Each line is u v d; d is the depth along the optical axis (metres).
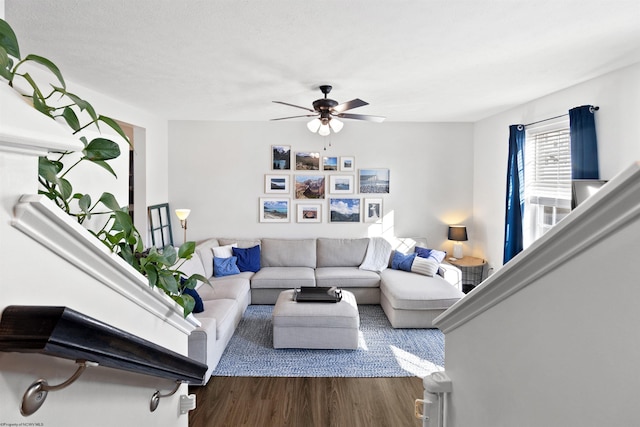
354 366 3.47
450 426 1.26
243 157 5.89
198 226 5.93
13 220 0.52
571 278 0.62
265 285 5.09
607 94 3.28
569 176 3.89
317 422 2.65
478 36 2.45
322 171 5.94
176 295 1.27
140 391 1.00
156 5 2.03
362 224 6.00
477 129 5.81
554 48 2.67
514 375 0.82
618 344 0.51
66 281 0.66
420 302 4.29
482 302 0.96
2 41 0.62
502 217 5.09
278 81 3.48
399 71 3.19
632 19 2.21
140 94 3.99
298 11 2.11
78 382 0.69
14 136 0.48
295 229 6.00
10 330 0.50
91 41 2.52
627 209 0.48
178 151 5.82
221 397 2.95
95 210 1.07
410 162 5.95
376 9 2.09
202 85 3.62
